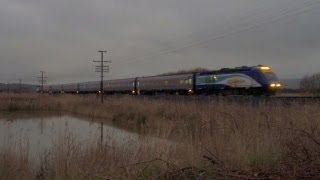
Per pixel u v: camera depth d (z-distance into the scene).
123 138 13.92
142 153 10.43
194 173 8.44
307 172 7.61
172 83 56.66
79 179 8.63
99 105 51.69
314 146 9.18
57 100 64.94
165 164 9.37
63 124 32.81
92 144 11.73
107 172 8.80
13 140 14.97
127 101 44.62
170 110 31.56
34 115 47.53
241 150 10.28
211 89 48.28
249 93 42.53
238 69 44.03
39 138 20.20
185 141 11.12
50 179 9.48
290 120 13.62
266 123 13.75
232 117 14.69
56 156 10.35
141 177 8.69
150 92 63.41
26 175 9.86
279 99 26.30
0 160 9.99
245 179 7.70
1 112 53.41
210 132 13.20
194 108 28.50
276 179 7.49
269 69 41.88
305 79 63.38
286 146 10.07
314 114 14.12
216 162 9.27
